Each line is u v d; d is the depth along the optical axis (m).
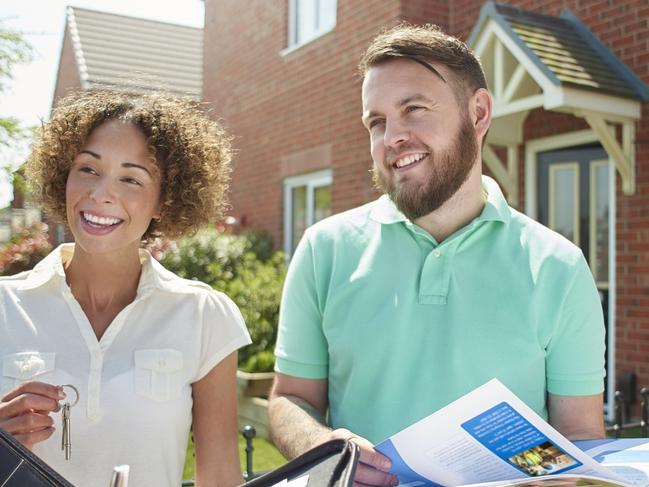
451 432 1.47
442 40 1.93
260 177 9.12
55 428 1.67
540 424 1.42
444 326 1.89
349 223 2.10
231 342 1.92
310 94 8.03
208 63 10.61
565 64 4.92
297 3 8.59
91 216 1.79
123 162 1.80
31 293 1.82
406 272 1.95
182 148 1.93
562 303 1.86
